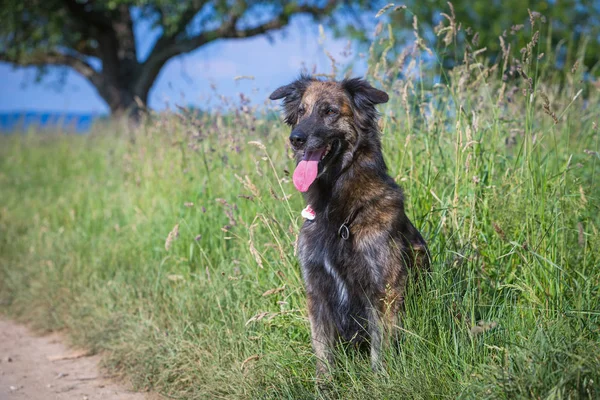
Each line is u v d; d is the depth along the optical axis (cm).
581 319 325
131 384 449
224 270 499
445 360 340
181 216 599
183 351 431
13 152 1234
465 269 393
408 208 461
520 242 402
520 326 348
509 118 490
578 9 1375
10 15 1827
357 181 384
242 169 574
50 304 599
